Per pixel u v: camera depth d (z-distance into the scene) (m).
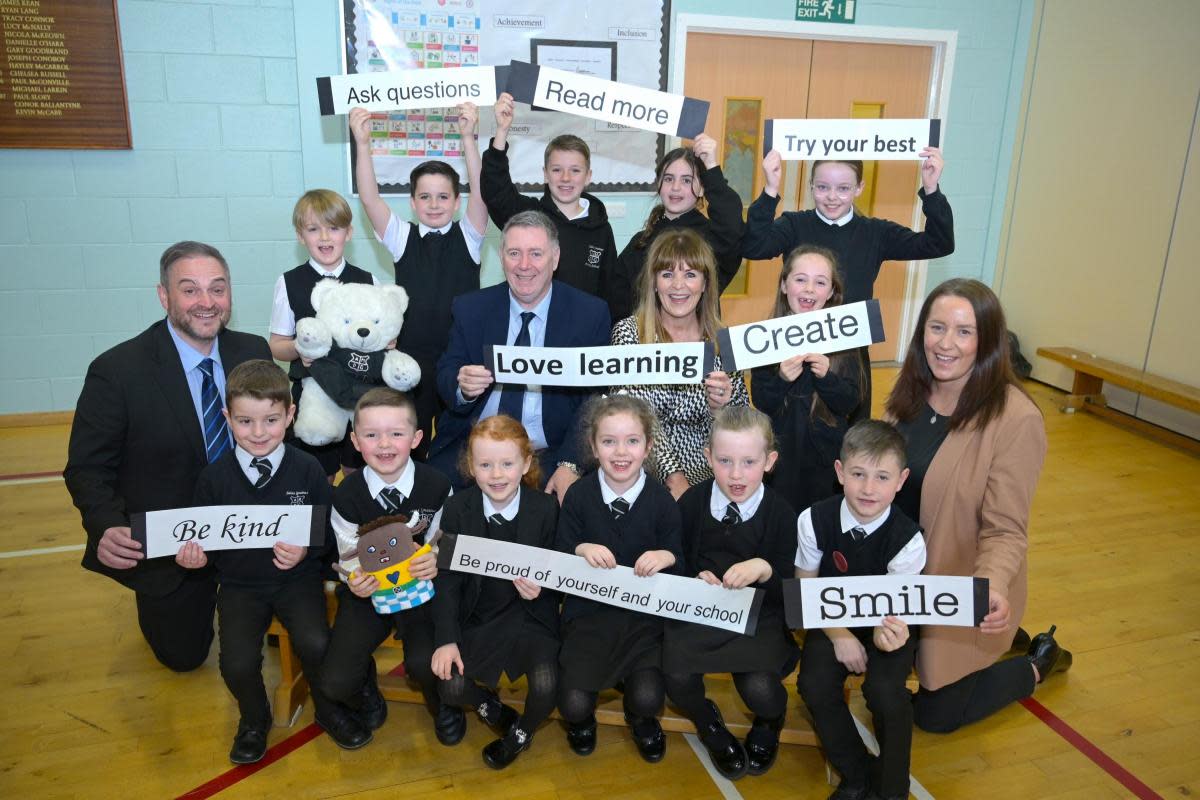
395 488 2.32
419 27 4.74
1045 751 2.38
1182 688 2.66
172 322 2.45
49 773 2.21
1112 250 5.23
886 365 6.25
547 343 2.79
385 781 2.22
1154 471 4.41
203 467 2.51
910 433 2.35
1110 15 5.11
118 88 4.44
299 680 2.50
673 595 2.16
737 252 3.17
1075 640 2.90
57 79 4.34
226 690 2.58
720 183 3.06
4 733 2.35
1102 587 3.25
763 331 2.48
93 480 2.35
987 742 2.41
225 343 2.58
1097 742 2.41
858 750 2.14
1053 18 5.51
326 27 4.63
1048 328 5.82
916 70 5.70
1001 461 2.14
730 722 2.43
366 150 3.20
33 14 4.23
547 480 2.76
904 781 2.10
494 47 4.88
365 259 5.06
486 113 4.94
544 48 4.95
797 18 5.27
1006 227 6.09
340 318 2.80
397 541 2.17
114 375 2.38
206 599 2.59
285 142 4.78
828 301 2.77
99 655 2.73
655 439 2.62
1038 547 3.56
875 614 2.02
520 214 2.65
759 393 2.73
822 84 5.57
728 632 2.20
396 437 2.24
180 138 4.61
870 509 2.09
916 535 2.11
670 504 2.30
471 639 2.25
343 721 2.33
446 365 2.81
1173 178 4.79
